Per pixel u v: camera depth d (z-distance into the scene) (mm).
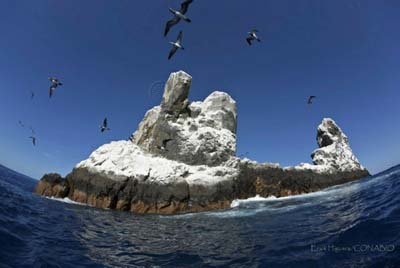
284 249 12602
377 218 14156
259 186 29812
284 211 22031
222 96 40312
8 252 10992
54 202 25547
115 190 26641
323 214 18703
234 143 34219
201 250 13812
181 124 34938
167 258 12711
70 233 15633
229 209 25719
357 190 25594
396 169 32625
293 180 31109
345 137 39656
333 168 35188
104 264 11500
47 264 10484
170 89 36562
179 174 28406
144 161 29281
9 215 16344
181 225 20172
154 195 26609
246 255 12570
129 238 16094
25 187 38344
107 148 30656
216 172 29391
